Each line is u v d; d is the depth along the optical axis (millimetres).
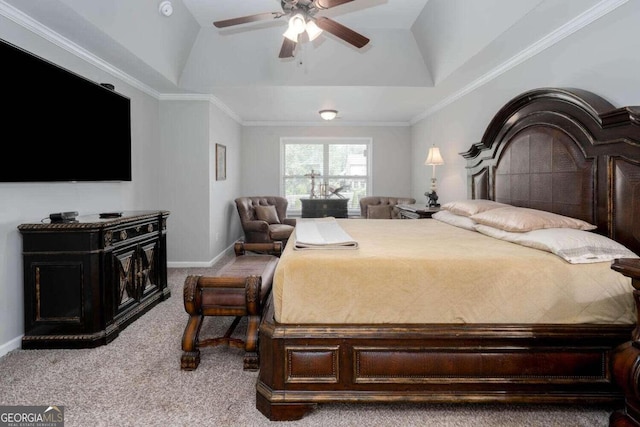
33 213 2488
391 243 2088
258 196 6113
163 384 1925
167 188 4609
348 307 1641
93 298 2369
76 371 2057
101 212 3283
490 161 3281
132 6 2775
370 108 5355
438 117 5023
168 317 2912
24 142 2250
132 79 3789
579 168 2215
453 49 3332
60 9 2293
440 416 1660
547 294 1621
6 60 2111
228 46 3920
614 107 2070
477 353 1625
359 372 1626
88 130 2863
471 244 2049
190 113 4582
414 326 1633
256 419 1635
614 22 2078
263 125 6410
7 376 1995
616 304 1618
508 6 2418
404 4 3287
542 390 1629
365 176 6613
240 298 2109
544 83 2717
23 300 2371
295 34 2418
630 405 1339
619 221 1941
